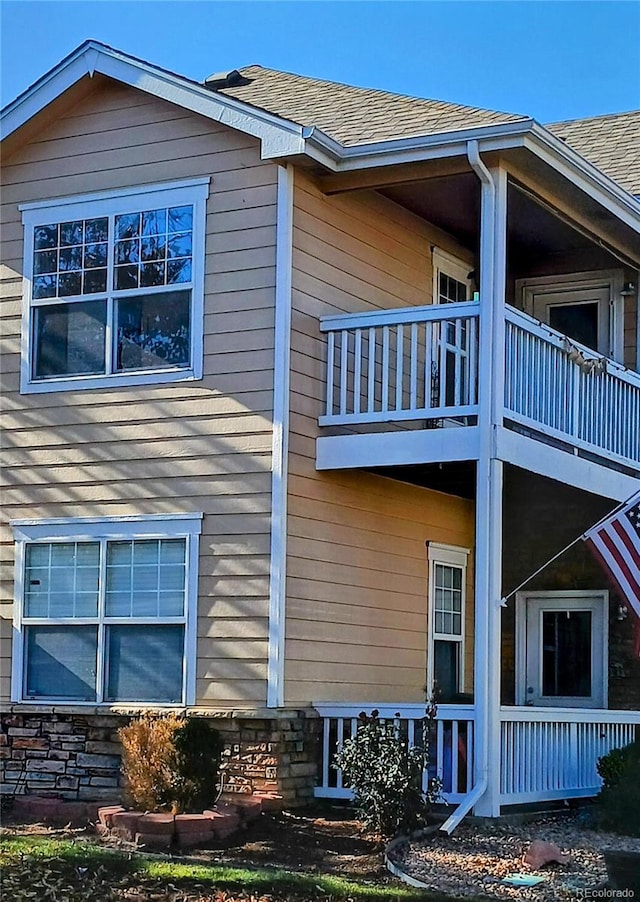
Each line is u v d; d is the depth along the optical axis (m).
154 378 13.83
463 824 11.88
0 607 14.31
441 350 13.11
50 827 11.86
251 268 13.46
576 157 13.44
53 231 14.62
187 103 13.73
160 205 14.02
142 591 13.60
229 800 12.15
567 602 16.66
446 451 12.89
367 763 11.36
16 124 14.56
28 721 13.83
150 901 8.96
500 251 12.93
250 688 12.86
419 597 15.30
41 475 14.34
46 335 14.55
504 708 12.49
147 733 11.55
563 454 14.05
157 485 13.67
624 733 14.52
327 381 13.70
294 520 13.16
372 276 14.79
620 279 16.80
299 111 15.67
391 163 13.29
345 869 10.09
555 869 10.12
